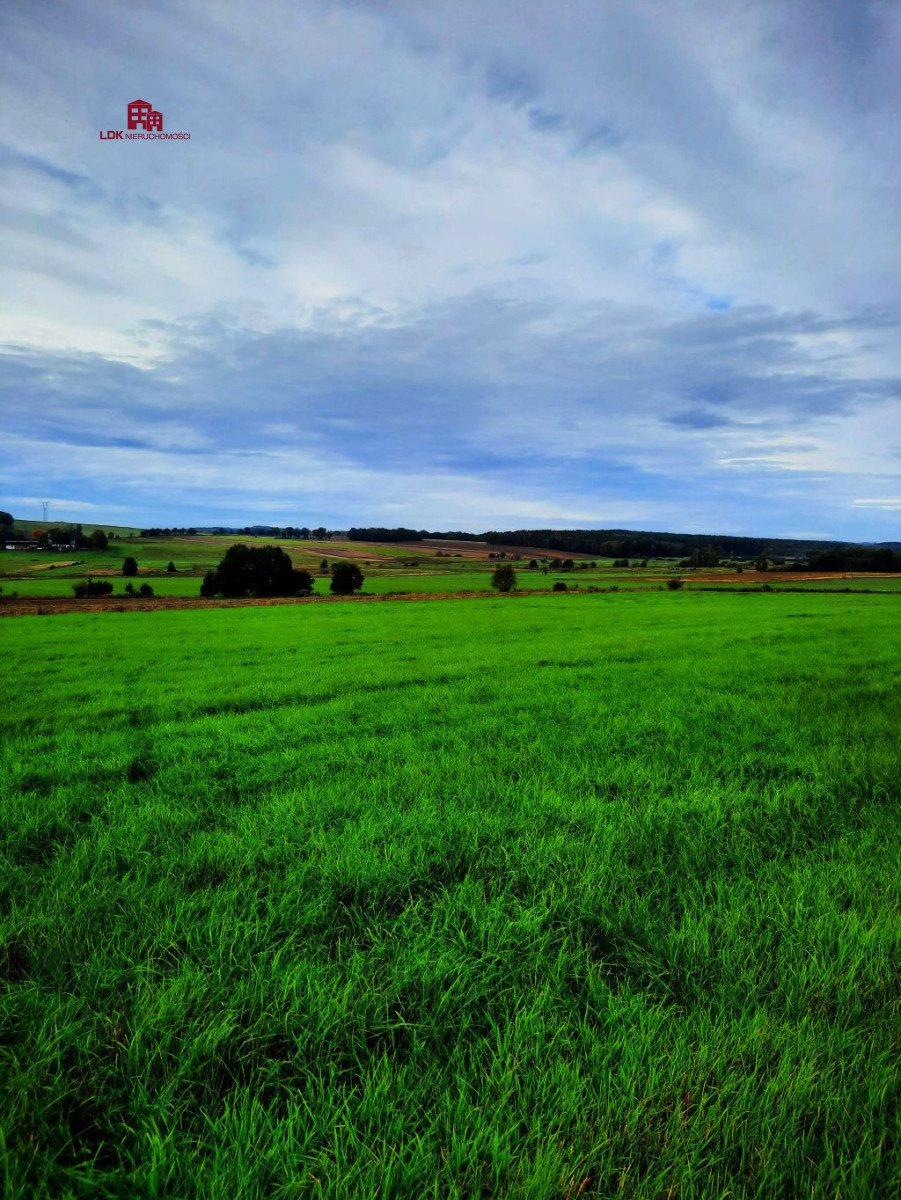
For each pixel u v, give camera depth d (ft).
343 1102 6.37
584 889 10.75
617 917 9.88
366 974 8.41
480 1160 5.81
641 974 8.61
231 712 31.35
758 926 9.54
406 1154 5.85
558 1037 7.20
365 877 11.28
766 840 13.41
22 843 13.39
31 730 26.99
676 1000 8.17
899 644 56.24
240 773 19.39
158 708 31.76
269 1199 5.47
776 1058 6.89
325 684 38.63
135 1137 6.14
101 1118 6.32
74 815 15.48
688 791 16.49
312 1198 5.46
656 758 19.81
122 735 25.23
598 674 40.37
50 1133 6.08
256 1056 7.15
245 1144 5.85
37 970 8.52
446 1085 6.64
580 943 9.35
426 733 24.41
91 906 10.24
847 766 18.30
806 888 10.79
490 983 8.50
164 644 72.54
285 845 13.03
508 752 20.80
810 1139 5.91
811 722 24.50
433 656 53.93
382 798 16.53
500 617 112.16
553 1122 6.12
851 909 9.83
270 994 8.04
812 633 69.62
